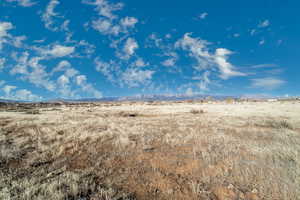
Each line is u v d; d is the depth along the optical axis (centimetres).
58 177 473
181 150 726
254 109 2983
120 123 1432
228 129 1168
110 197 391
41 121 1466
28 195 374
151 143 832
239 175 493
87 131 1020
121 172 528
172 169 552
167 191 429
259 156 622
